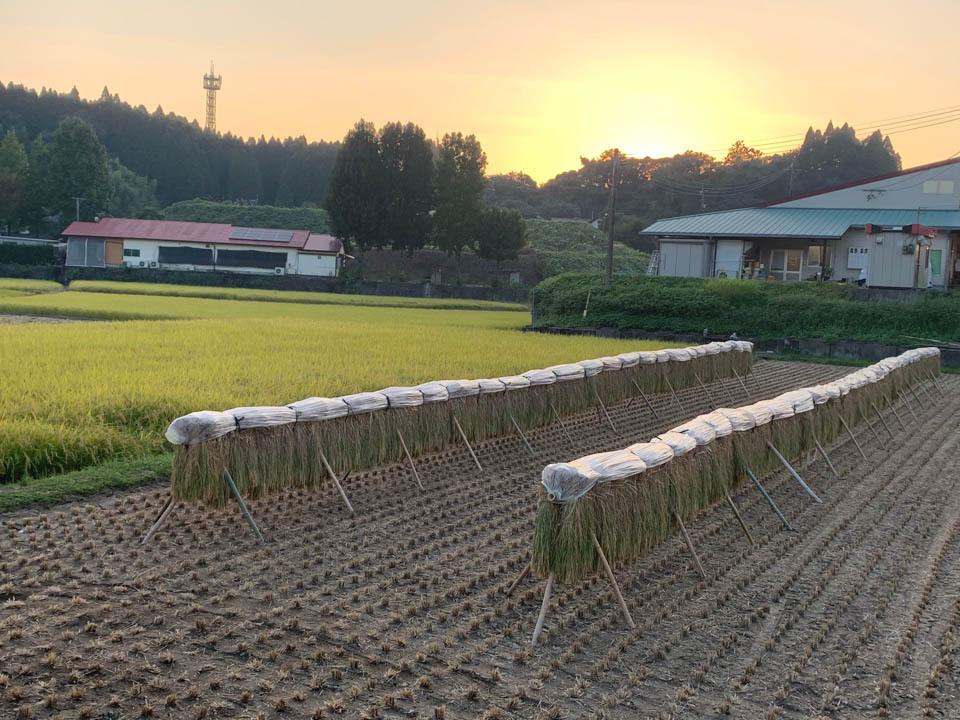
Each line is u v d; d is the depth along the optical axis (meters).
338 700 4.49
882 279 29.58
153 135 117.81
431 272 65.38
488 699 4.63
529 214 94.88
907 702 4.76
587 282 34.44
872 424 14.48
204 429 6.89
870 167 82.94
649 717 4.51
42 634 5.06
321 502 8.40
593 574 6.00
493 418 10.51
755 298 29.97
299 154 121.19
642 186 88.31
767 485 10.02
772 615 5.98
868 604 6.23
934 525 8.44
